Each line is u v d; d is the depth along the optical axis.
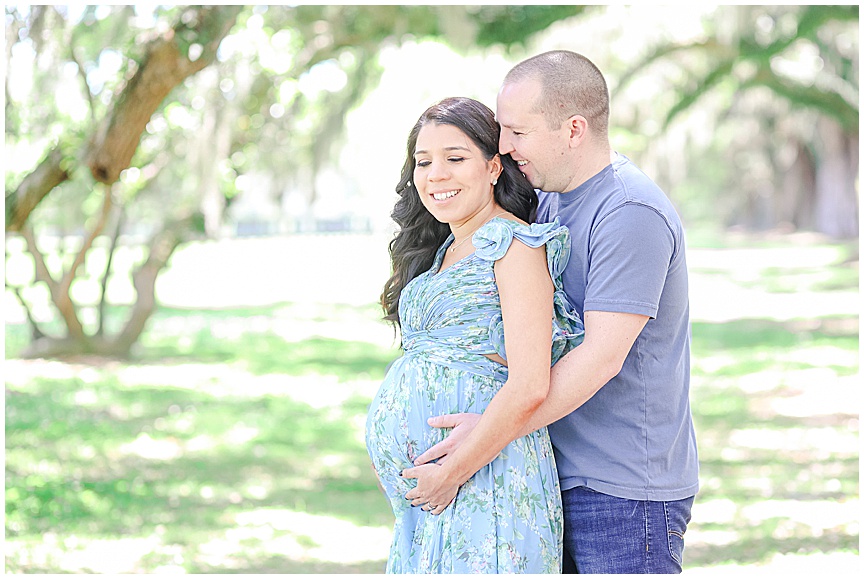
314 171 13.69
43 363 11.38
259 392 9.79
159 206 12.62
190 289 23.52
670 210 2.61
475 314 2.57
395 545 2.70
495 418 2.45
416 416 2.60
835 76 16.89
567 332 2.62
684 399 2.76
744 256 30.09
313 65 9.45
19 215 7.38
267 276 26.80
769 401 8.84
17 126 8.28
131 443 7.41
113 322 15.36
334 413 8.73
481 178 2.63
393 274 2.91
